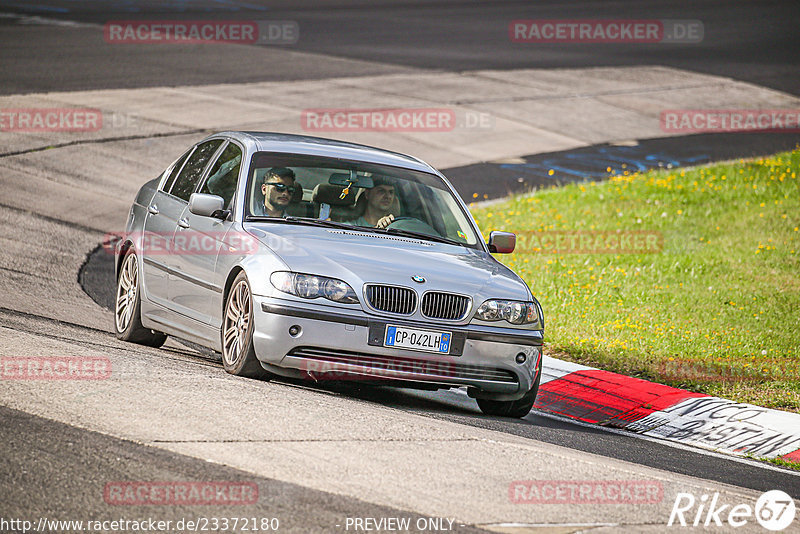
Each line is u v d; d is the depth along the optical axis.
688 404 31.33
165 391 22.66
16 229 48.25
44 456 17.88
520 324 26.95
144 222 32.56
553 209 62.59
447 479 18.97
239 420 21.06
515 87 99.06
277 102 84.19
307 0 154.25
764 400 32.50
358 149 31.88
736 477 24.66
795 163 74.25
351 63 103.69
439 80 98.75
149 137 70.56
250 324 25.62
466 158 75.62
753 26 145.38
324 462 19.05
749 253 53.91
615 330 39.97
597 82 104.50
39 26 110.31
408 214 29.80
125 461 18.03
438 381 25.89
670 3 165.62
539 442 24.17
